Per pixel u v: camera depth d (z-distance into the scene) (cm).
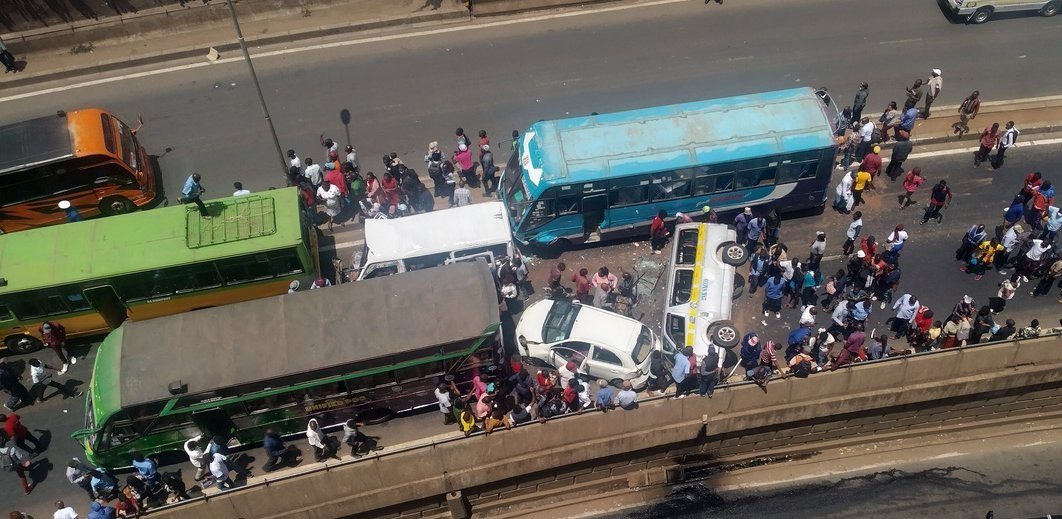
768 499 2094
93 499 1934
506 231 2231
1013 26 2980
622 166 2270
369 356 1884
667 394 1969
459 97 2831
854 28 3008
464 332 1914
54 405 2147
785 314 2289
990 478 2123
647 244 2480
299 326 1923
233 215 2169
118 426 1867
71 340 2258
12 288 2038
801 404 2020
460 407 2020
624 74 2880
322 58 2989
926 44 2928
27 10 2930
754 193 2394
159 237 2119
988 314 2062
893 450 2198
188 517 1844
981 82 2788
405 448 1880
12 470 1961
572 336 2086
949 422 2212
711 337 2033
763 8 3088
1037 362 2066
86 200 2402
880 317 2262
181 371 1858
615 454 2023
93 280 2059
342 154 2664
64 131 2333
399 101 2828
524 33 3048
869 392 2034
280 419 1986
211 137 2744
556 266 2381
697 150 2286
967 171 2586
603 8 3097
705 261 2209
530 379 1998
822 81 2809
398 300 1962
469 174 2589
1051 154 2609
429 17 3070
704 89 2806
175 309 2203
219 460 1856
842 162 2598
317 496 1897
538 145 2317
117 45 3023
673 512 2077
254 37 3019
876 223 2478
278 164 2648
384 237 2214
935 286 2317
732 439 2111
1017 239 2291
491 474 1955
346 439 1969
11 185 2288
